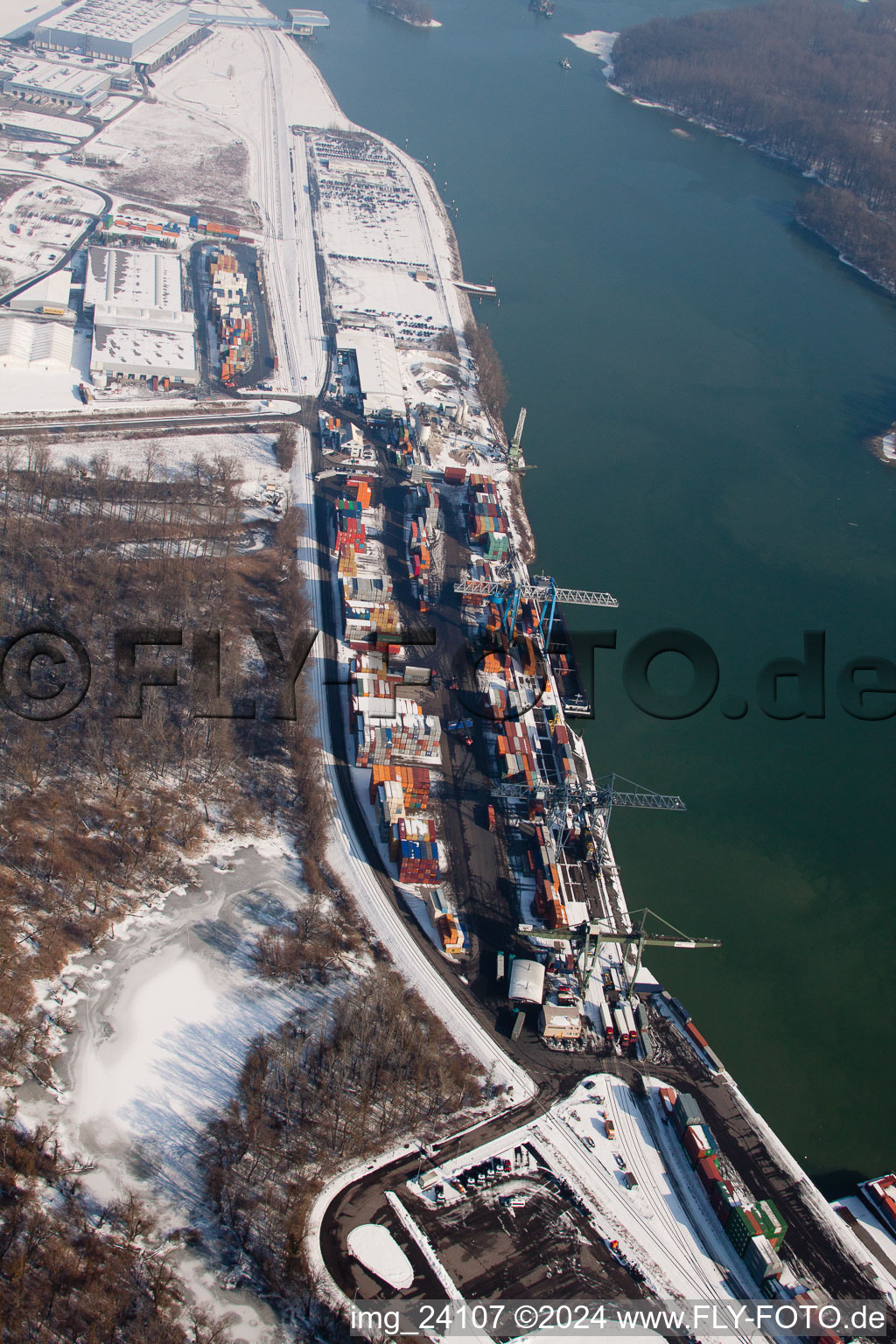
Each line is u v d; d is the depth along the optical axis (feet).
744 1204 623.77
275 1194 602.85
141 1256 563.07
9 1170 588.50
